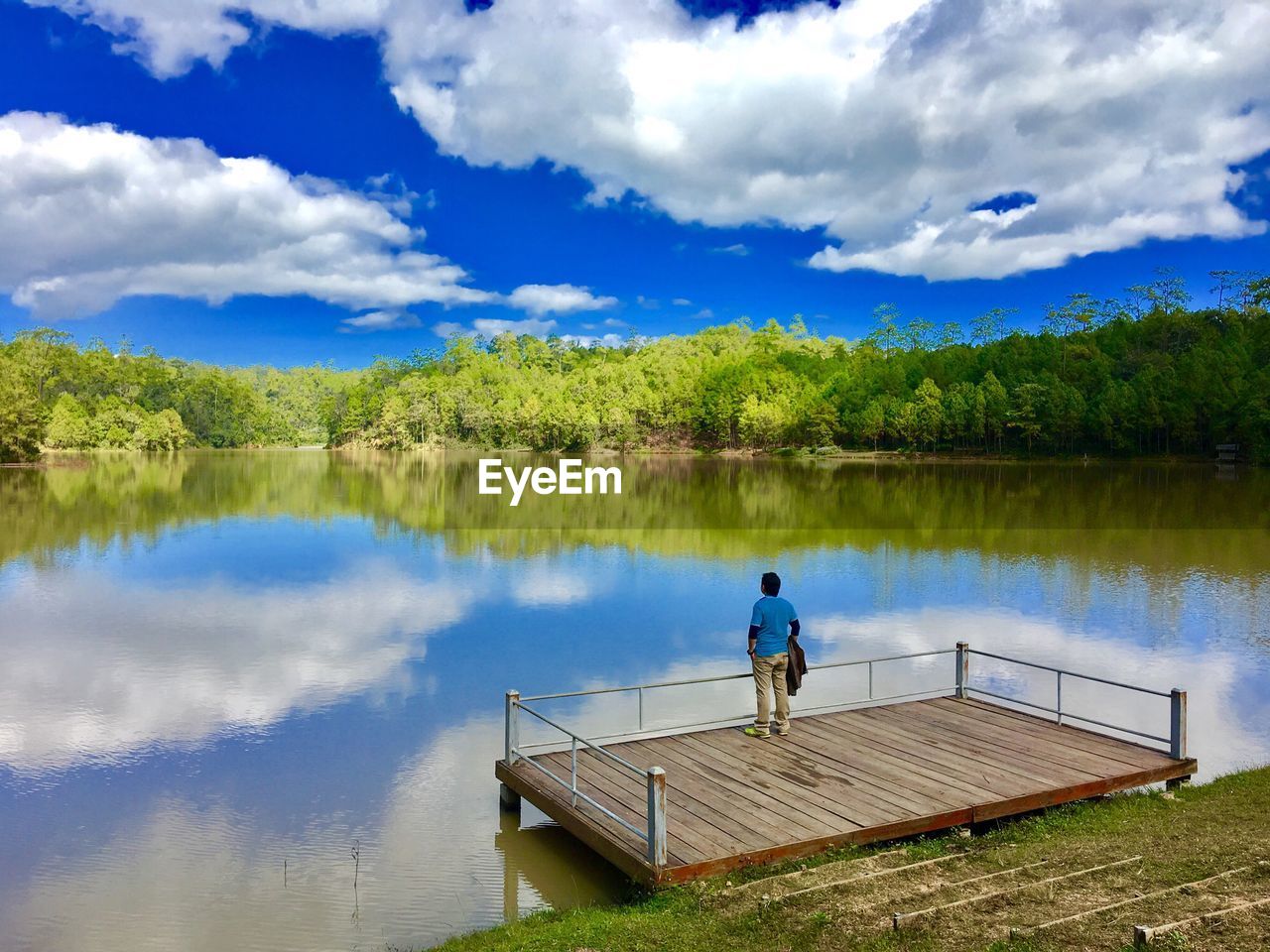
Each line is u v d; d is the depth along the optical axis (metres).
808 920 6.53
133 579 26.70
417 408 163.62
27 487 65.50
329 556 31.69
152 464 104.75
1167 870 7.00
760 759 10.27
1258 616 20.83
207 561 30.36
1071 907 6.33
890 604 22.34
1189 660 16.72
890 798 9.01
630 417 149.50
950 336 156.00
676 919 6.88
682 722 13.01
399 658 17.34
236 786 11.10
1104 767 9.90
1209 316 116.44
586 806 8.88
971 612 21.33
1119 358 111.81
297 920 7.89
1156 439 93.94
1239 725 12.95
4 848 9.41
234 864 9.02
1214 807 8.98
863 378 130.00
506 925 7.55
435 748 12.46
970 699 12.81
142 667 16.77
